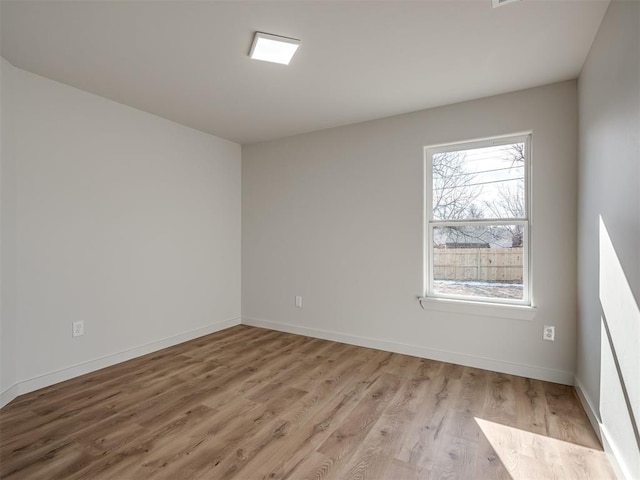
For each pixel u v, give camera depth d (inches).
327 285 155.2
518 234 117.2
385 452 74.3
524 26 78.9
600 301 79.9
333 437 79.8
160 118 140.0
